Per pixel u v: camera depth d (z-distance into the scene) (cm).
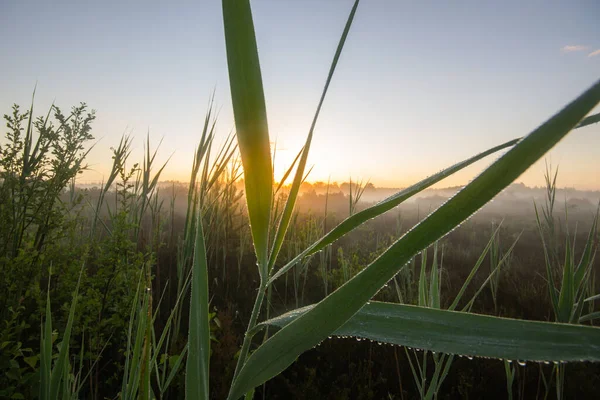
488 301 474
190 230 268
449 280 550
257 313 49
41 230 252
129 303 232
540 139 24
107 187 279
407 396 272
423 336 33
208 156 266
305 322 37
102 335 215
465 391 264
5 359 173
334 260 591
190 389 48
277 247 52
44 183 250
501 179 26
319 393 264
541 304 437
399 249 31
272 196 48
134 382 87
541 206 335
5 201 240
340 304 35
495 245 323
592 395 279
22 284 221
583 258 144
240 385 38
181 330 308
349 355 315
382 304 37
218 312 337
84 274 236
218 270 473
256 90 45
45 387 89
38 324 240
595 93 21
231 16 44
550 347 28
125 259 254
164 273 379
